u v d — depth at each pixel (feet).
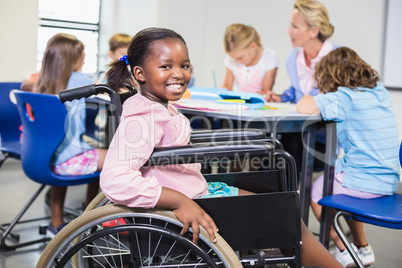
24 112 6.95
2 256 7.13
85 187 11.29
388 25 11.94
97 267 5.00
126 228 3.80
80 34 16.70
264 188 4.87
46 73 7.78
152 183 3.79
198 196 4.26
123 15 16.15
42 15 15.85
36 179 7.14
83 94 4.12
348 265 6.88
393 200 6.04
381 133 6.32
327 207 6.41
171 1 15.15
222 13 15.75
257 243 4.03
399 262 7.22
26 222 8.59
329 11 13.24
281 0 14.37
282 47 14.52
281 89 14.76
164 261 4.22
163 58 4.01
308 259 4.67
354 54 6.79
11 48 13.66
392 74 11.98
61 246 3.98
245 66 12.03
